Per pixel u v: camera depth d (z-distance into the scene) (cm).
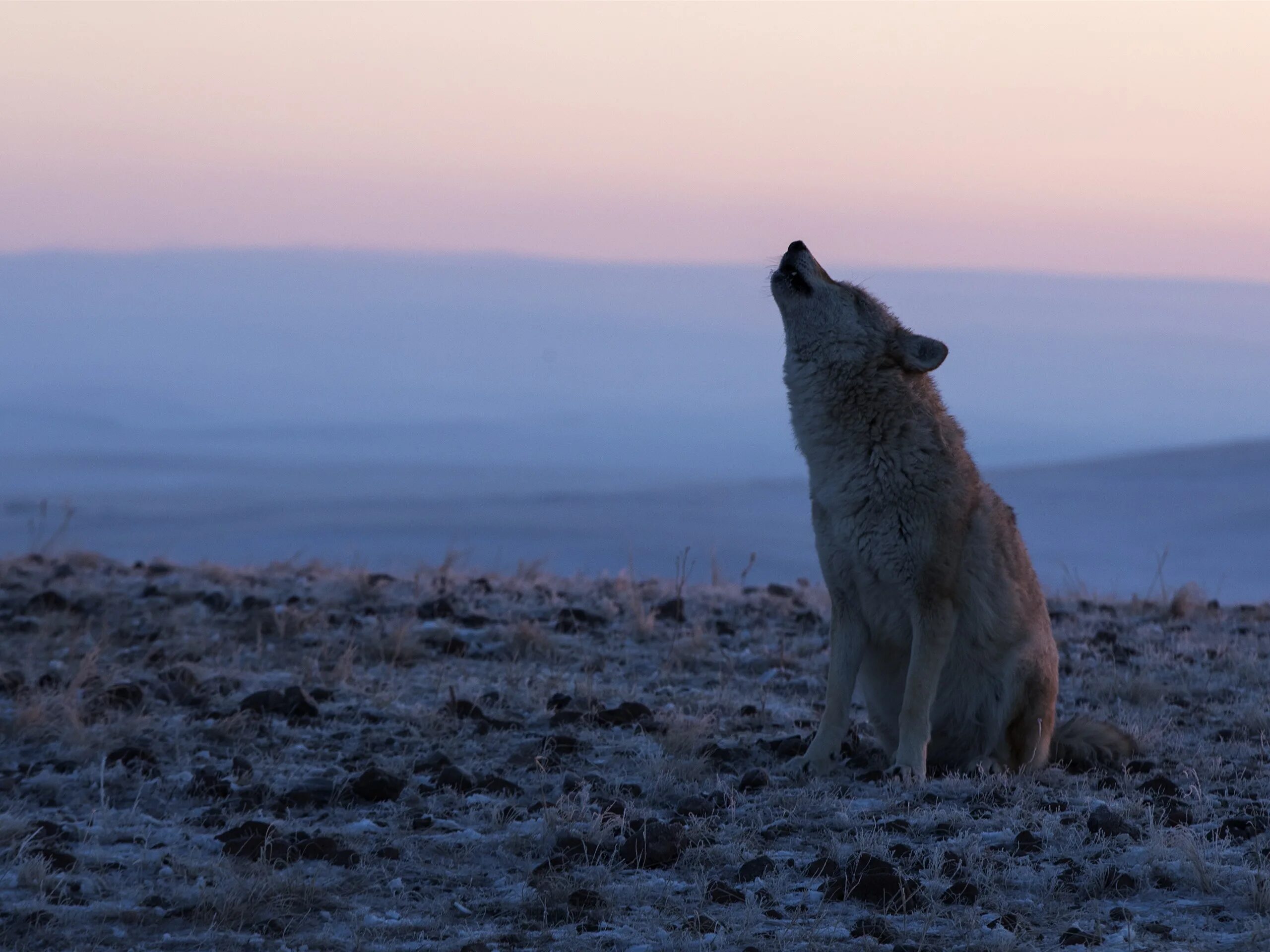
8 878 1373
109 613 2847
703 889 1365
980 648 1883
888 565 1855
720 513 16962
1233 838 1513
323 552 12650
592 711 2083
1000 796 1703
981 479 1933
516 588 3331
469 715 2091
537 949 1230
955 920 1273
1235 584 9594
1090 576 10012
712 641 2755
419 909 1345
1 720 1973
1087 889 1349
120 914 1295
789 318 1938
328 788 1688
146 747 1881
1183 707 2280
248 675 2328
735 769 1891
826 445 1894
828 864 1408
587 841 1491
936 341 1847
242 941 1249
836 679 1905
